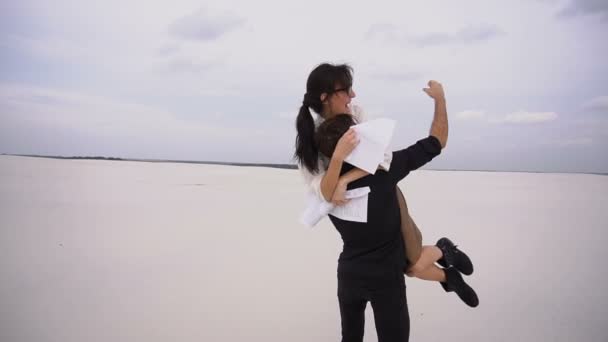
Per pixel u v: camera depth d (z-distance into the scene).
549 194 13.69
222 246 5.57
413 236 2.03
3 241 5.58
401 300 1.94
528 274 4.43
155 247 5.45
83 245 5.46
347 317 2.12
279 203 10.24
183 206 9.23
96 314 3.31
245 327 3.12
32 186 12.23
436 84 2.02
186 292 3.85
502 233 6.54
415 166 1.95
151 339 2.90
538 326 3.15
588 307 3.51
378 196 1.88
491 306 3.56
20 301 3.55
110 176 18.27
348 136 1.78
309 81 2.04
